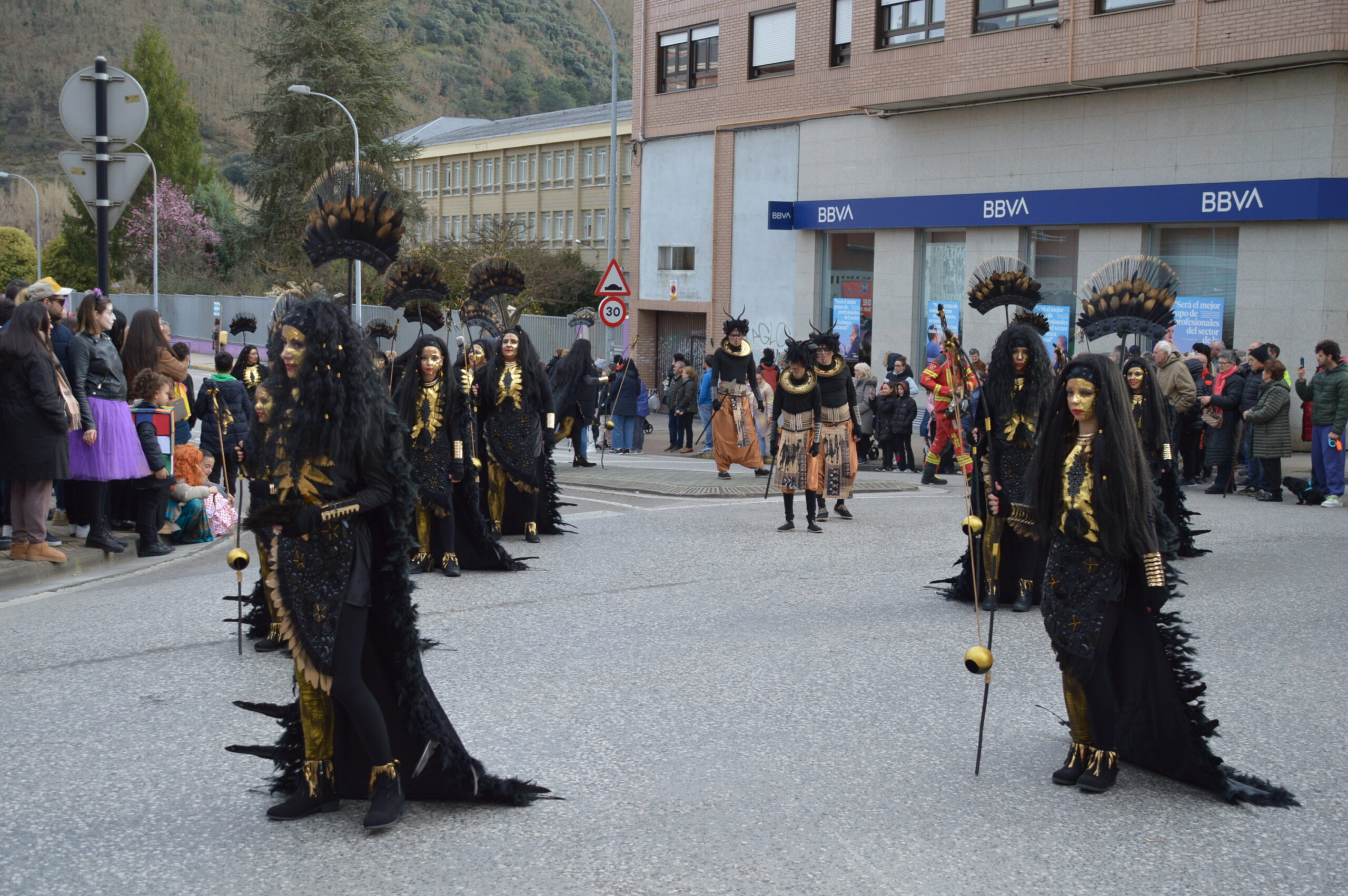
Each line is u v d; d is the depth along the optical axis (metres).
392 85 56.00
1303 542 11.83
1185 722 5.31
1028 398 8.55
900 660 7.52
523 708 6.49
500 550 10.26
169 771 5.54
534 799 5.18
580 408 18.88
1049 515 5.40
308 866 4.54
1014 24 23.73
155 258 51.03
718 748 5.89
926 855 4.69
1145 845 4.80
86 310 10.45
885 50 26.11
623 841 4.77
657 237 34.41
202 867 4.53
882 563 10.73
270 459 4.85
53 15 114.44
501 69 132.75
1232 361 15.97
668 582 9.91
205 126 110.19
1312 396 14.83
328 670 4.75
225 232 61.03
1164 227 22.22
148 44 69.62
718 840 4.80
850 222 28.02
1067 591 5.38
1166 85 21.81
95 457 10.45
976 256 25.39
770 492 15.76
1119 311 7.47
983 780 5.50
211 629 8.24
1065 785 5.44
